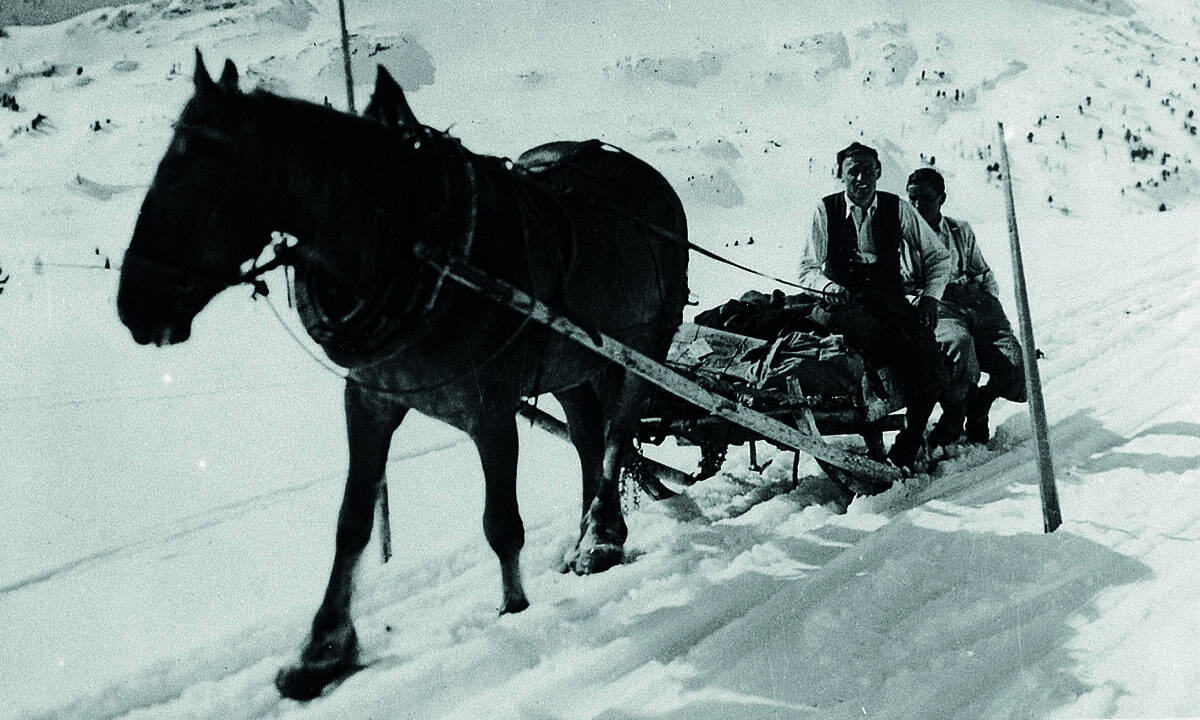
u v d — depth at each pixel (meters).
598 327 4.47
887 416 5.82
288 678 3.68
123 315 3.16
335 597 3.80
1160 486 5.22
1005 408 7.21
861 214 5.65
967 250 6.50
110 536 5.86
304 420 9.01
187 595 4.83
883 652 3.75
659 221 5.12
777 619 4.05
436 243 3.58
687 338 5.82
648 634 3.96
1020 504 5.09
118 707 3.64
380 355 3.56
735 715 3.40
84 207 105.56
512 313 3.87
